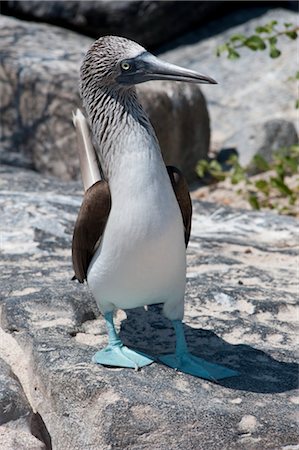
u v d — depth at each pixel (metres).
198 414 7.07
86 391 7.30
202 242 11.50
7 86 16.69
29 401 7.86
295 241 11.92
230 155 17.66
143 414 7.04
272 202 15.76
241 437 7.02
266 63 19.97
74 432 7.16
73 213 11.95
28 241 10.97
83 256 7.57
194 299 9.23
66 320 8.59
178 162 16.91
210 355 8.21
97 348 8.07
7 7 20.88
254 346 8.44
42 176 15.06
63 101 16.11
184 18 20.97
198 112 17.06
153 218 7.10
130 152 7.21
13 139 16.78
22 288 9.21
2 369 7.86
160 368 7.69
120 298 7.51
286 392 7.59
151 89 16.27
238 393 7.48
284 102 19.08
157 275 7.29
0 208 11.78
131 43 7.41
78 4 20.31
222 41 20.81
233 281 9.89
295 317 9.11
